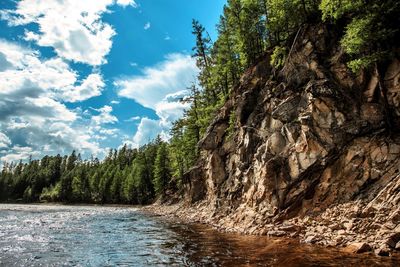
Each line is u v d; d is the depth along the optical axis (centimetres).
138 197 11538
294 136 2623
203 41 5956
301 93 2784
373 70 2362
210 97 6166
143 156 12156
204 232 2753
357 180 2158
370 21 2183
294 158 2533
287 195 2505
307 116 2527
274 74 3309
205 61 5900
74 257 1809
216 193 3988
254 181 3031
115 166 15688
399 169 1983
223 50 4869
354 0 2280
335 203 2189
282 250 1700
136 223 3859
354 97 2419
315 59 2758
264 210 2633
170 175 9375
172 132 7525
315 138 2433
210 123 4984
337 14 2395
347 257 1425
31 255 1872
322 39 2820
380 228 1647
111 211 7150
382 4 2144
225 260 1582
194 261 1605
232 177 3722
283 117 2806
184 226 3353
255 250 1775
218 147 4231
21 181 16838
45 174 17750
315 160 2392
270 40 4041
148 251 1952
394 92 2208
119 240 2428
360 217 1881
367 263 1297
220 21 5041
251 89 3628
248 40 4206
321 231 1956
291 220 2359
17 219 4366
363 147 2220
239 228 2691
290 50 3081
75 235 2733
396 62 2252
